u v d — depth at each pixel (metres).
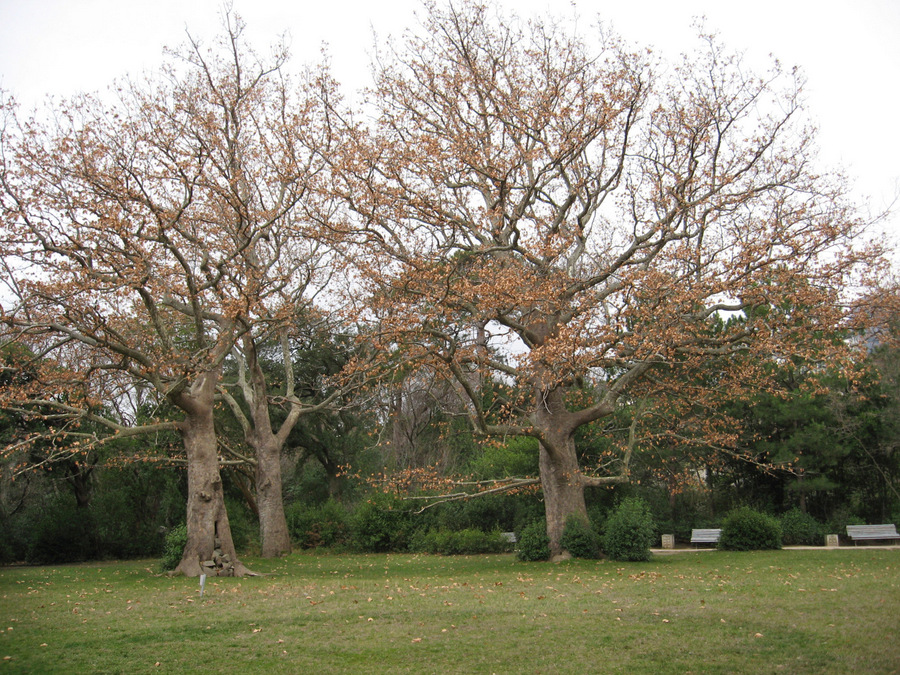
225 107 23.05
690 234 20.42
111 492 31.38
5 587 18.05
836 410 27.53
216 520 21.20
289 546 29.45
